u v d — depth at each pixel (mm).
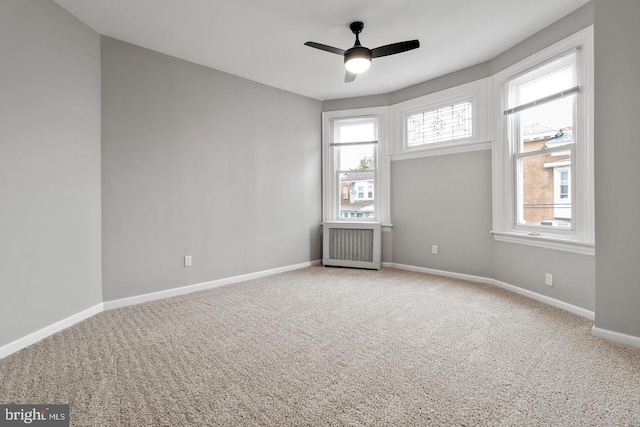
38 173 2229
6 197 2020
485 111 3584
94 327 2434
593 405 1457
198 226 3486
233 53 3271
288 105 4398
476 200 3746
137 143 3033
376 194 4652
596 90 2133
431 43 3139
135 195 3021
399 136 4422
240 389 1604
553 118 2906
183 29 2807
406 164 4402
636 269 2021
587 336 2207
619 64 2037
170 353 2002
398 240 4539
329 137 4801
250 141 3973
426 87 4090
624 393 1545
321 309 2838
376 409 1440
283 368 1812
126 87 2967
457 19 2723
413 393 1564
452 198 3963
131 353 2002
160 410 1434
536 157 3104
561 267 2783
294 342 2160
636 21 1969
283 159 4355
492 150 3529
